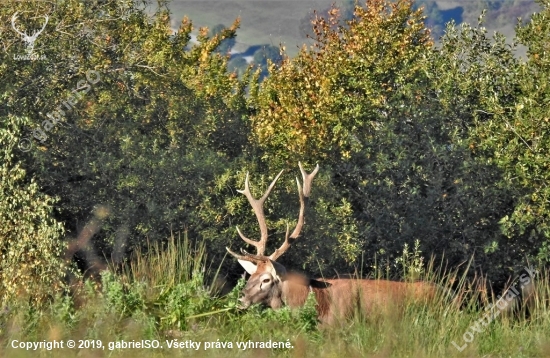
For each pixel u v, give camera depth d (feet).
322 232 177.78
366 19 222.89
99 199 168.86
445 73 190.19
